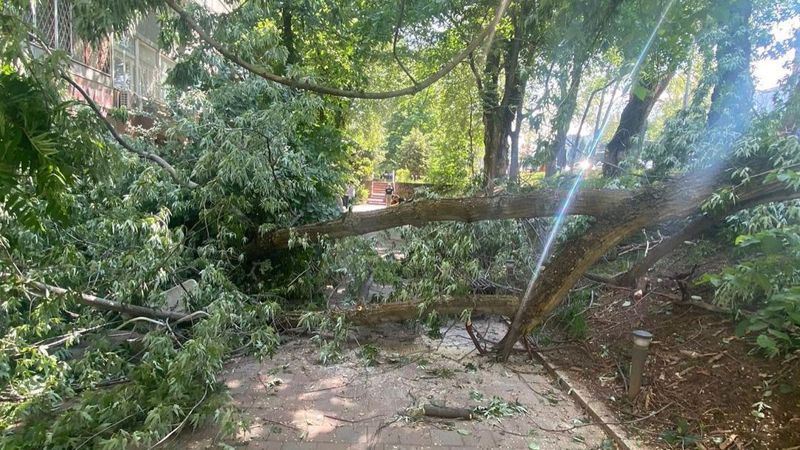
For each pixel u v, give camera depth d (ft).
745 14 15.66
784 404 8.39
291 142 19.31
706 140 14.17
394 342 14.57
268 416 9.59
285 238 15.49
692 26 14.11
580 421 9.70
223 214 14.89
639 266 14.34
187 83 17.24
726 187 10.55
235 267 15.08
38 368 9.39
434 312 13.28
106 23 8.49
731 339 10.62
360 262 15.24
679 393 9.82
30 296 10.33
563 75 16.26
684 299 12.60
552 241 14.40
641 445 8.53
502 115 30.35
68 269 10.94
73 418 7.97
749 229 11.08
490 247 15.51
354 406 10.16
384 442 8.71
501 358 13.08
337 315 13.87
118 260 11.88
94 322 10.96
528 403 10.50
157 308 12.22
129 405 8.39
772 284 8.37
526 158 20.03
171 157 16.51
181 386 8.64
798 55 15.42
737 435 8.28
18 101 5.49
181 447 8.36
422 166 92.02
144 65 25.44
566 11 12.34
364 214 15.14
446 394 10.85
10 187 5.43
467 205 13.56
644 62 14.39
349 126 44.24
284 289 15.56
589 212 12.53
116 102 21.77
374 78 36.47
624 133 23.61
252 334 11.81
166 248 12.03
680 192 11.34
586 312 14.42
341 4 25.30
